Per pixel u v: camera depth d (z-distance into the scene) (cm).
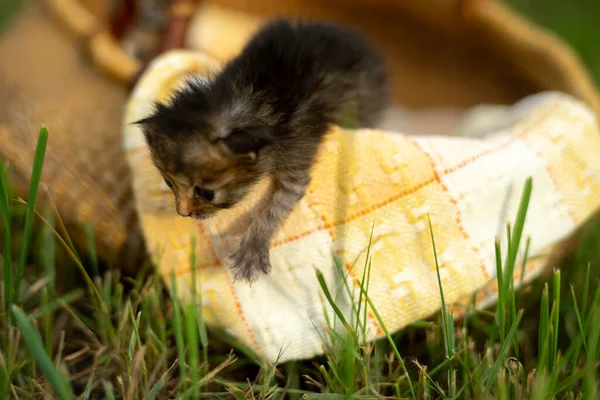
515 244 67
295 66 73
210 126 67
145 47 83
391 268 68
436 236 69
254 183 68
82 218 73
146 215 70
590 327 68
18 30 85
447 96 93
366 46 81
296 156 69
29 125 76
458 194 69
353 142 69
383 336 69
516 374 66
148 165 70
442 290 67
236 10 97
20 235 78
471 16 89
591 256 76
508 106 90
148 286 71
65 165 74
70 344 72
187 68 74
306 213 69
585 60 100
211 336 71
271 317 69
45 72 81
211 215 68
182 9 80
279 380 69
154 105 69
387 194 69
